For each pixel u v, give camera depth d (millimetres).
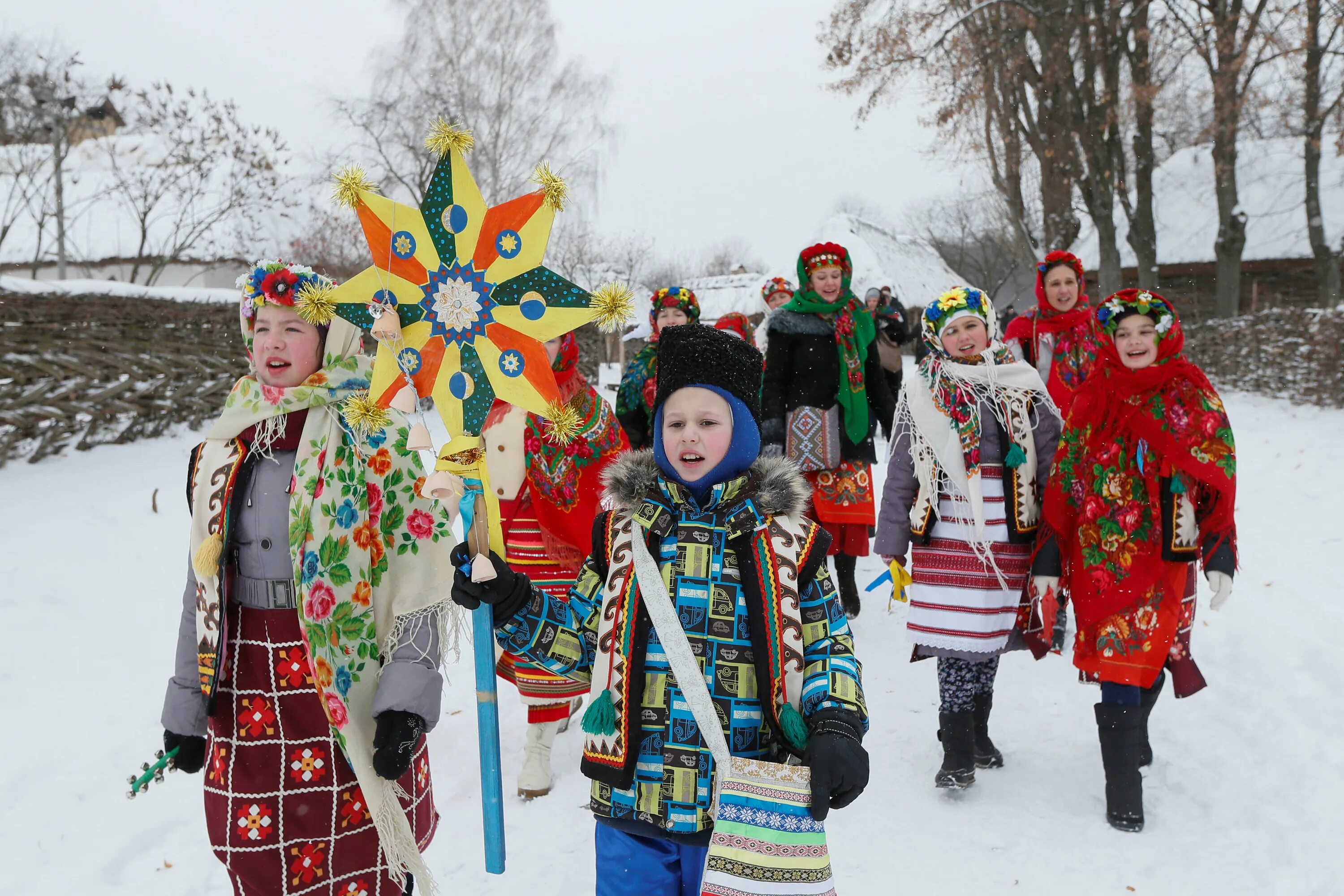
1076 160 21578
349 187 2020
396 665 2168
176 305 9961
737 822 1736
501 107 24969
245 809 2139
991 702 3959
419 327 2037
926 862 3057
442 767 3920
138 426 9664
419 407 2031
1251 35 19219
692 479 1965
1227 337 15109
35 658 4594
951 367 3695
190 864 3137
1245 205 26734
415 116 23594
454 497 1966
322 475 2160
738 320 5551
